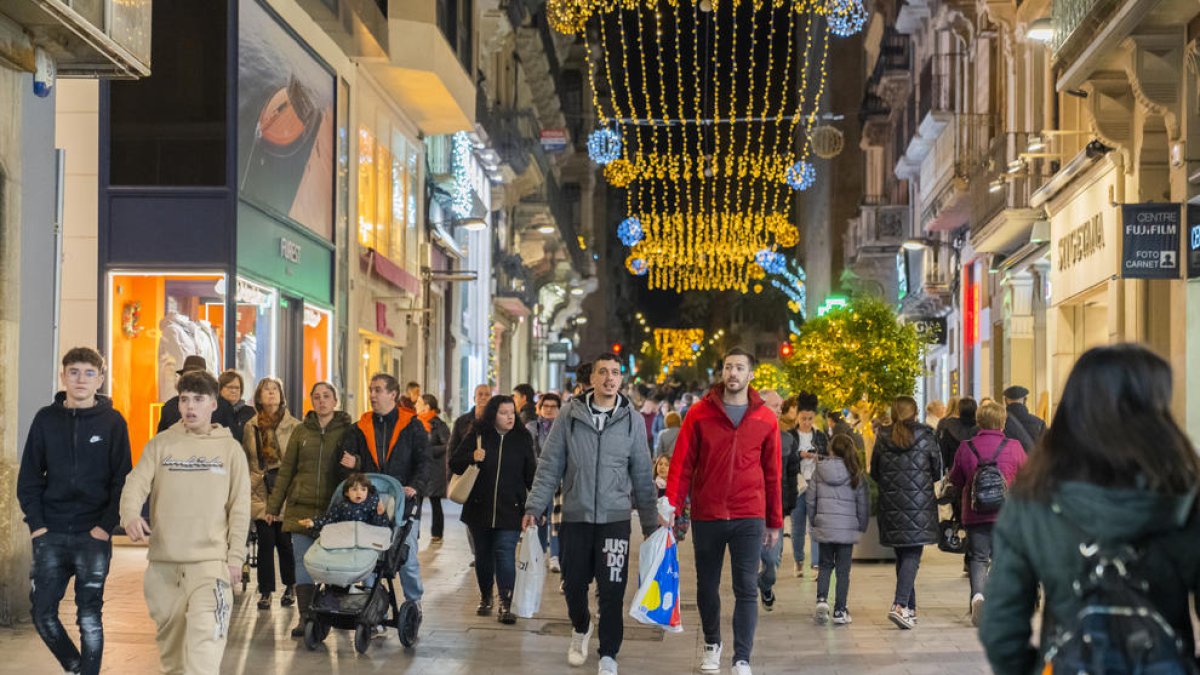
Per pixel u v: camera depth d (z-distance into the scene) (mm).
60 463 15336
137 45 22766
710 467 18172
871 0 98438
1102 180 36969
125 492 14617
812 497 23359
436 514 36969
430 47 47469
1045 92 46625
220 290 32688
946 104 64688
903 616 22688
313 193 40688
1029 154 42656
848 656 20125
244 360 34125
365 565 19078
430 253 61312
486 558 23547
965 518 22922
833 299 106500
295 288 38688
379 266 49188
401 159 53625
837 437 23266
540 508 18625
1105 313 43094
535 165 87875
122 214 32688
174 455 14820
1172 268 29266
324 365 42438
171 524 14703
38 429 15414
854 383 53438
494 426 23203
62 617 21688
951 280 71938
